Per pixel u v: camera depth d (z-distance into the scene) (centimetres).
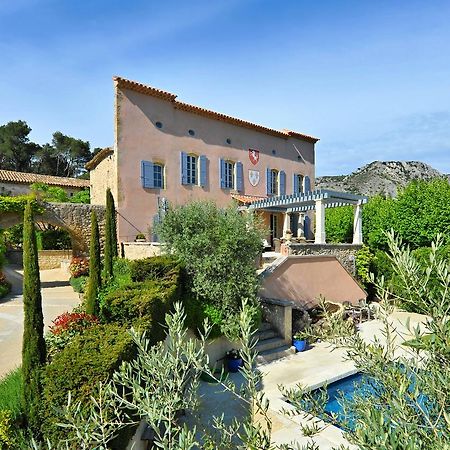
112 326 593
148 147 1792
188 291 1035
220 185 2061
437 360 200
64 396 402
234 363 966
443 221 1952
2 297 1493
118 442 378
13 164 5294
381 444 164
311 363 1028
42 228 2748
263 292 1276
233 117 2103
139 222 1744
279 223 2416
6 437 405
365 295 1697
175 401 222
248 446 201
